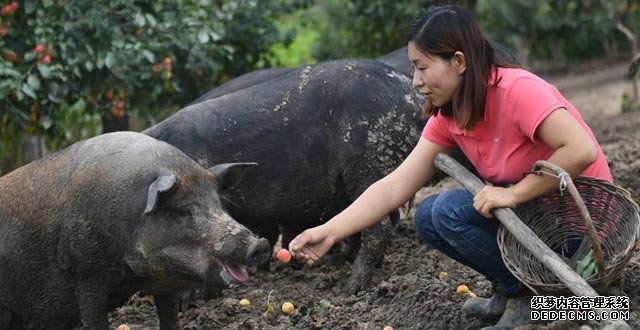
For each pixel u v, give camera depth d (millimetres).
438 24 4121
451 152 4719
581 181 4234
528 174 4098
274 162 6309
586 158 3982
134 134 4914
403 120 6320
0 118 8922
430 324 4941
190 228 4609
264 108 6324
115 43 8578
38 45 8203
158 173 4660
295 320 5598
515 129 4145
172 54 9055
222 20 9422
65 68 8422
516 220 4047
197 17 9070
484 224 4402
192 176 4707
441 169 4426
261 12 10117
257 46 10180
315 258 4441
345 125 6285
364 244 6301
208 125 6250
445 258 6543
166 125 6273
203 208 4652
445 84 4176
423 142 4539
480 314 4754
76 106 10305
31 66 8258
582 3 14664
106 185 4691
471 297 5219
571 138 3986
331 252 7441
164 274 4676
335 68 6410
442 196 4496
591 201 4301
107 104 9055
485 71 4121
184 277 4633
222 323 5672
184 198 4629
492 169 4324
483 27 13734
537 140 4117
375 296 5727
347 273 6660
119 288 4926
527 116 4043
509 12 13680
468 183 4273
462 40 4105
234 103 6352
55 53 8391
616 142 11461
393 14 11312
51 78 8398
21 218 4910
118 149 4793
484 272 4527
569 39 15180
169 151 4789
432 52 4137
